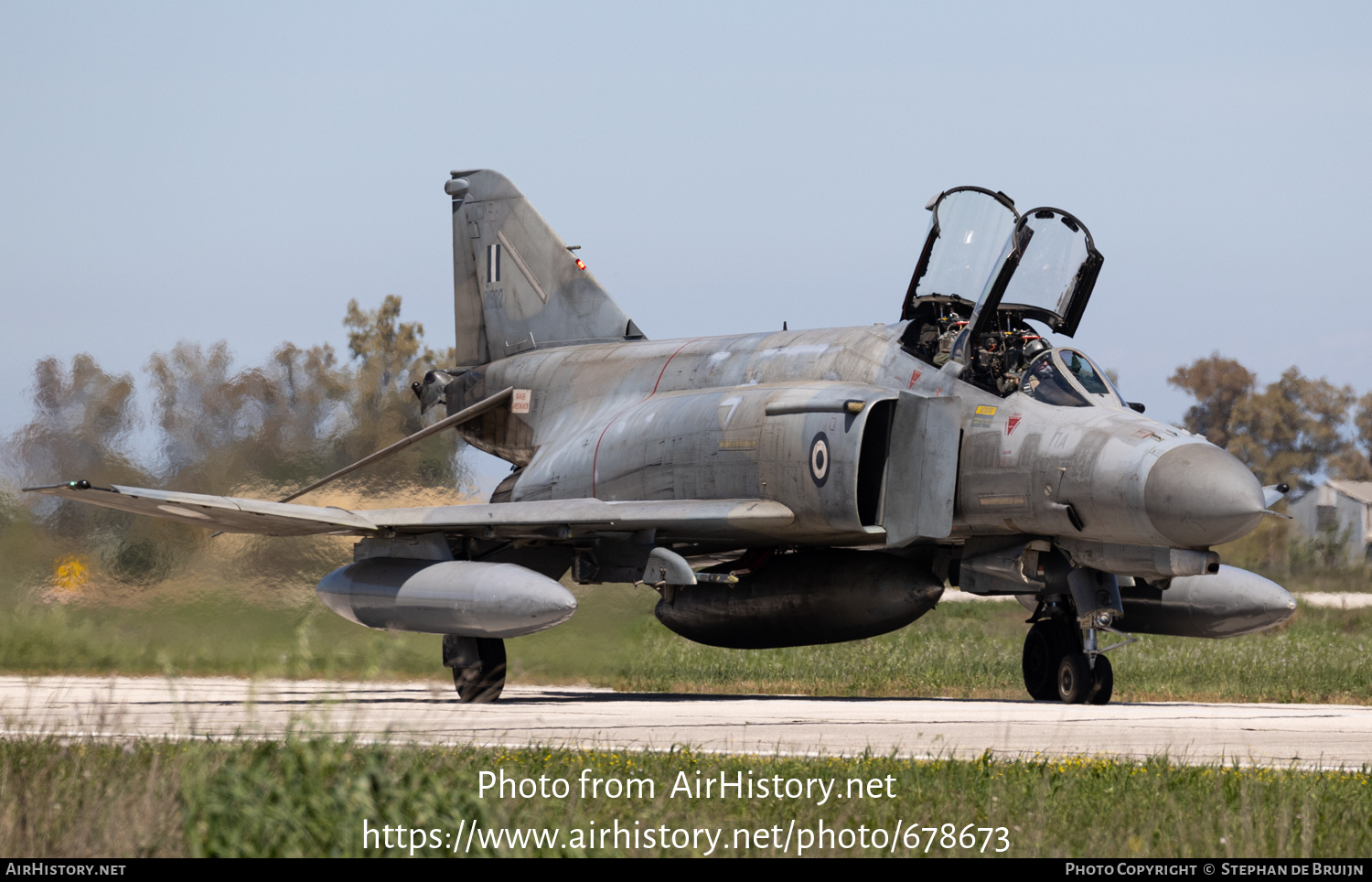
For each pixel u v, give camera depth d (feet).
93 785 73.41
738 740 115.14
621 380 196.54
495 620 154.40
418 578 163.43
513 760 93.30
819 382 168.35
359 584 168.96
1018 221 159.43
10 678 203.82
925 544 179.32
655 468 175.11
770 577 182.19
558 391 206.59
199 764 68.44
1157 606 182.50
